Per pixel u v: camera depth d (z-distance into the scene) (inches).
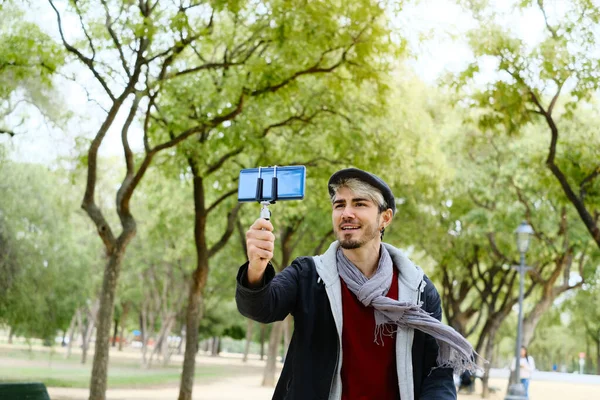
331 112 612.4
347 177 116.1
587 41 487.5
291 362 115.3
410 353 112.1
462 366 112.2
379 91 540.7
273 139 735.7
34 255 864.9
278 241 1088.8
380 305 111.3
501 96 503.5
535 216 914.1
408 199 953.5
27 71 507.5
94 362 518.9
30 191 860.0
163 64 520.4
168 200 981.2
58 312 944.3
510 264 986.7
